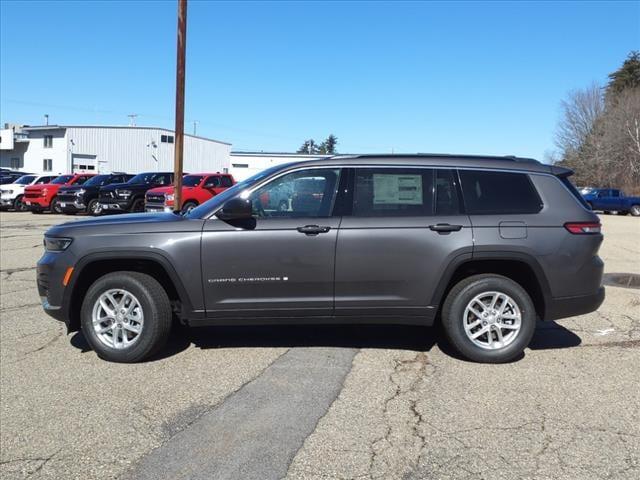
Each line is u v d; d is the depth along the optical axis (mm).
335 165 5141
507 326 5051
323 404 4160
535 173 5176
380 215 5004
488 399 4262
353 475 3209
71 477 3203
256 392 4387
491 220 4973
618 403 4191
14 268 10016
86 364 5027
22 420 3908
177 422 3875
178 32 13383
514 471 3246
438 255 4918
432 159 5195
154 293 4984
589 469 3264
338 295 4984
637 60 71250
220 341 5738
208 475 3203
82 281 5156
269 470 3256
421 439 3627
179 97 13570
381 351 5426
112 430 3760
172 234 4941
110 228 5023
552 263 4961
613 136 55656
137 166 53844
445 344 5664
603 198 37500
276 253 4918
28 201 25578
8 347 5508
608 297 7863
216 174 20281
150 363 5059
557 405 4152
